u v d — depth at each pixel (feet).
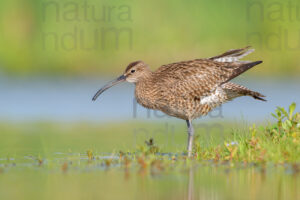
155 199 29.43
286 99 67.26
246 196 29.89
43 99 69.51
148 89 46.73
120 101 69.87
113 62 81.30
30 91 73.00
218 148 40.63
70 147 46.44
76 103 68.13
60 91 73.51
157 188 31.68
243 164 37.70
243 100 68.13
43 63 81.87
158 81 46.34
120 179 34.09
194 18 81.87
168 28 81.51
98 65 81.61
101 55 81.66
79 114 63.41
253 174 34.81
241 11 82.38
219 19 82.17
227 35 82.17
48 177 34.73
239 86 45.01
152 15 81.51
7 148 45.88
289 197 29.66
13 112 63.67
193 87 45.01
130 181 33.50
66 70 81.66
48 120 60.23
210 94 45.34
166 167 37.27
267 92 70.95
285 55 81.51
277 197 29.68
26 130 54.85
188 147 44.55
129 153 43.75
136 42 81.41
